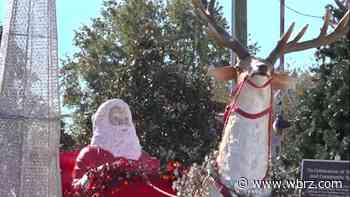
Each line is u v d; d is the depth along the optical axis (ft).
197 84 70.13
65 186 42.50
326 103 35.65
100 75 85.92
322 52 36.70
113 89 71.05
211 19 34.53
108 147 46.93
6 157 31.89
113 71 78.18
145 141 68.85
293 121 37.78
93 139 47.34
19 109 31.96
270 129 32.53
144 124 69.05
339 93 35.19
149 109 69.36
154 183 41.32
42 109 32.09
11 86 32.07
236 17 49.96
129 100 69.56
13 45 32.27
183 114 69.41
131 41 73.97
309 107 36.37
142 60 70.23
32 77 32.19
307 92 36.70
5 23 32.76
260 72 31.89
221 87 53.72
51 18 32.58
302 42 34.37
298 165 36.29
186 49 90.84
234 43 33.81
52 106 32.24
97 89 81.76
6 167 31.86
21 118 31.89
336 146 34.96
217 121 69.62
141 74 70.08
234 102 32.58
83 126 75.87
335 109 35.24
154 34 72.79
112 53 92.32
